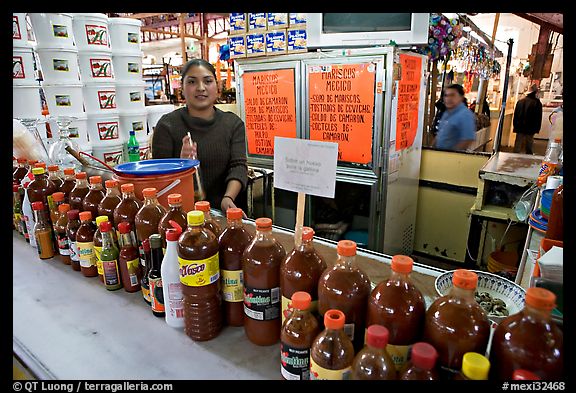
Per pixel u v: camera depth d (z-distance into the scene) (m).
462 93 3.45
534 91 4.38
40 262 1.37
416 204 3.38
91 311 1.05
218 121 2.25
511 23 5.09
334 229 2.99
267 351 0.87
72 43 2.25
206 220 0.99
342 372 0.62
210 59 9.89
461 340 0.59
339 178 2.75
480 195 2.65
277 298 0.85
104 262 1.14
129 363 0.84
